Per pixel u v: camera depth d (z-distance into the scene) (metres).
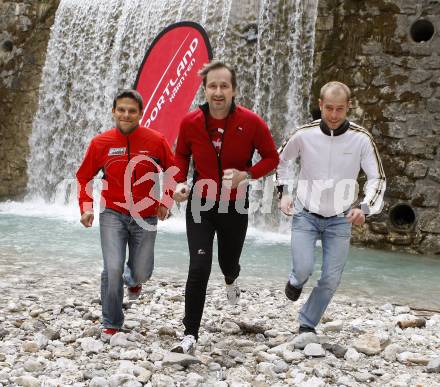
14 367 3.96
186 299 4.34
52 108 16.34
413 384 3.88
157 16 14.83
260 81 12.82
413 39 10.95
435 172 10.44
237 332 4.97
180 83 11.27
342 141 4.51
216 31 13.76
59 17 16.45
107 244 4.59
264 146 4.47
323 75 11.54
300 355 4.30
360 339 4.67
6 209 14.68
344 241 4.64
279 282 7.30
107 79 15.58
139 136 4.59
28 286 6.47
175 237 10.70
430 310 6.13
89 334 4.71
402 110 10.73
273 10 12.71
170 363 4.06
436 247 10.34
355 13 11.21
